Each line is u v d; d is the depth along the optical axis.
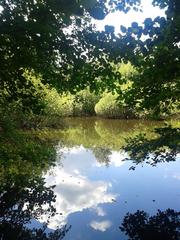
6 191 10.05
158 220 7.74
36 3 7.11
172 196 9.47
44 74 7.87
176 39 7.60
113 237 7.05
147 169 12.59
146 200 9.28
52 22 7.23
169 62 8.12
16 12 7.10
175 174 11.73
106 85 8.03
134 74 9.38
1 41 7.27
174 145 11.13
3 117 15.09
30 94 8.16
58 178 12.28
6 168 12.10
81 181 12.09
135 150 11.97
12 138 14.76
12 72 7.84
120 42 7.23
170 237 6.77
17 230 7.39
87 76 7.77
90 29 7.45
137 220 7.85
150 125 30.25
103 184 11.56
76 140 23.55
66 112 42.56
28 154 13.98
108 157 16.95
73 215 8.45
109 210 8.73
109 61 7.54
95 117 42.25
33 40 7.30
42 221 8.01
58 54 7.68
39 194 10.06
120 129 29.44
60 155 17.66
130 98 9.46
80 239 7.04
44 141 21.94
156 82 8.98
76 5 7.00
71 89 8.01
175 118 32.03
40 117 25.78
